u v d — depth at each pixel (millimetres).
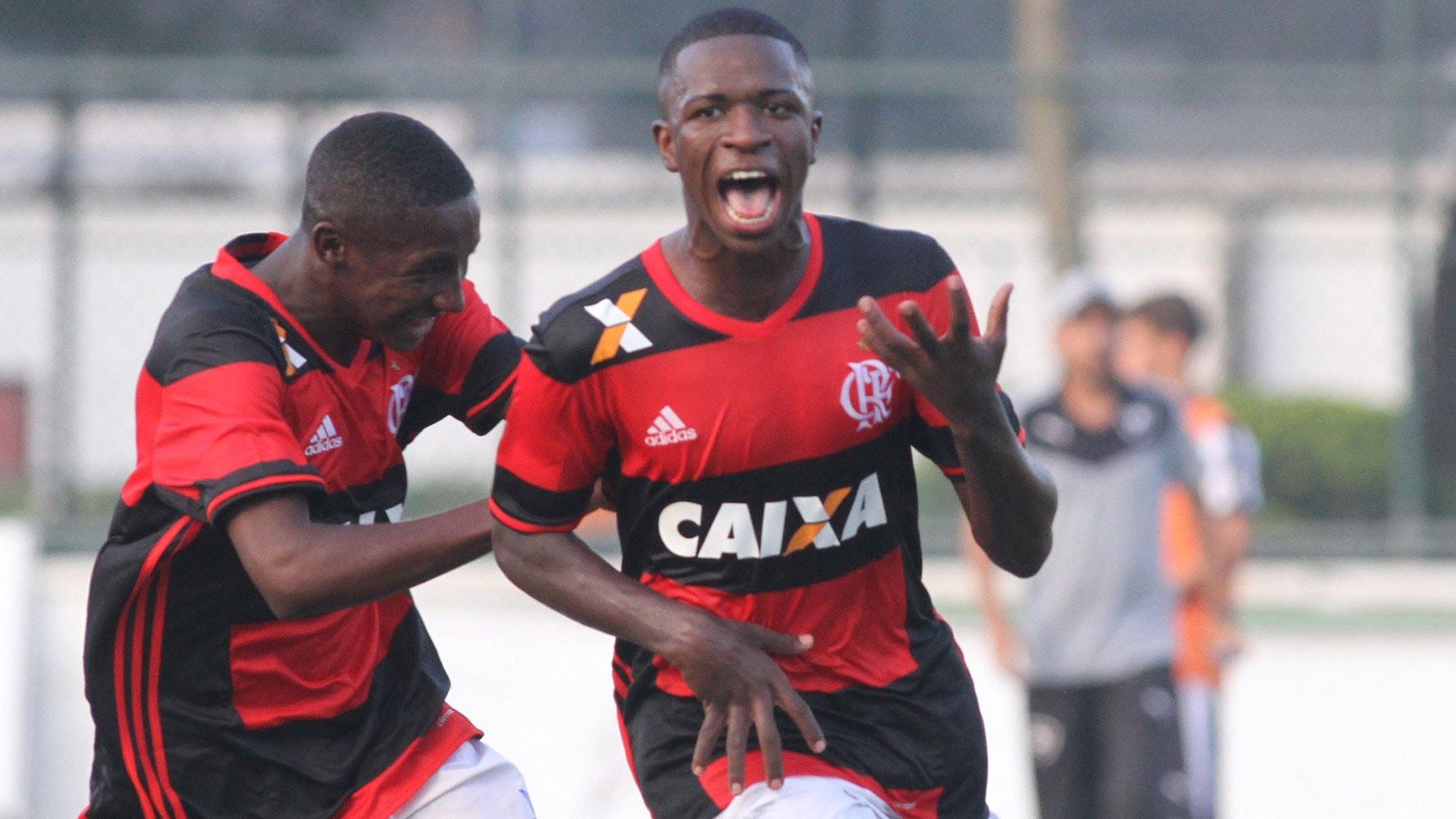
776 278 11227
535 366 11375
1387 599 29234
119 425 29297
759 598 11586
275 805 12305
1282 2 41125
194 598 11953
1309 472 34281
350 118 11820
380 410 12297
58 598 26859
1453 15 40594
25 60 29562
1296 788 27703
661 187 30516
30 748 26203
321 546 11141
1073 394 24344
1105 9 41469
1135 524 23891
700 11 32406
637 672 12297
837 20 31922
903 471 11828
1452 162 32219
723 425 11242
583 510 11750
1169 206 39875
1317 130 40375
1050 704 24109
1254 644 27859
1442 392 29719
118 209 29797
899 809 12078
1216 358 40000
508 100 28125
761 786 11672
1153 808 23641
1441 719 27828
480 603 27156
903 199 32438
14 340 29484
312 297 11852
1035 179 34844
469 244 11625
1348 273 39344
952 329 10414
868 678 11922
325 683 12281
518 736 26812
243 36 35125
